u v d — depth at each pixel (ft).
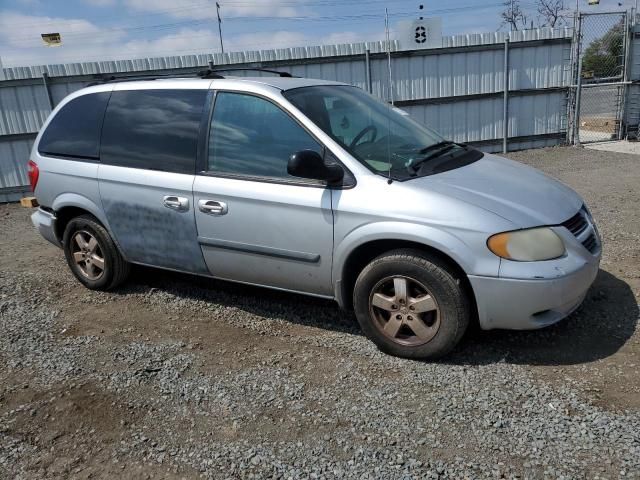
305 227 12.21
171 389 11.30
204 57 40.11
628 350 11.67
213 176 13.29
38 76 37.86
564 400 10.10
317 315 14.37
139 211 14.57
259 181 12.71
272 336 13.39
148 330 14.10
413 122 15.20
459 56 41.68
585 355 11.60
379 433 9.55
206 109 13.66
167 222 14.15
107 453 9.52
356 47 40.57
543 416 9.69
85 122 15.64
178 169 13.84
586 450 8.80
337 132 12.54
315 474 8.68
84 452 9.57
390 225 11.25
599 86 42.91
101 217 15.47
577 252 11.25
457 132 43.19
